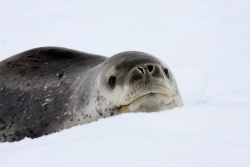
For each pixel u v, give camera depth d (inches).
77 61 1023.0
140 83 695.1
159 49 1998.0
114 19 2556.6
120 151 501.0
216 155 464.4
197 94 1348.4
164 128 576.7
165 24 2310.5
